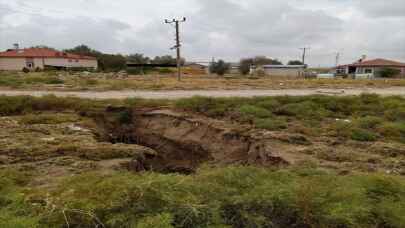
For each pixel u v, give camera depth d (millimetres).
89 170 6094
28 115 11836
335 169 6086
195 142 10680
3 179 4801
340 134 9062
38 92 17750
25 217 3314
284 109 12336
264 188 4004
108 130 12156
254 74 58250
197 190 3906
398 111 11641
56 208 3467
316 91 20297
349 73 60562
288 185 4082
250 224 3482
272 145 8086
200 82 27938
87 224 3305
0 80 22859
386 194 4133
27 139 8305
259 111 11727
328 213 3508
